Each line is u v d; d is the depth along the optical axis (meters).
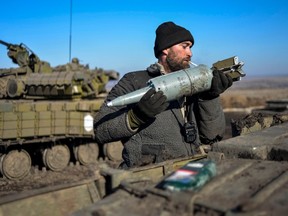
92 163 14.19
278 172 2.32
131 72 4.02
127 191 2.17
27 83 13.99
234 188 2.06
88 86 15.38
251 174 2.32
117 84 3.99
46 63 15.64
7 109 11.91
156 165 2.77
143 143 3.71
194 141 3.75
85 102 13.53
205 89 3.42
